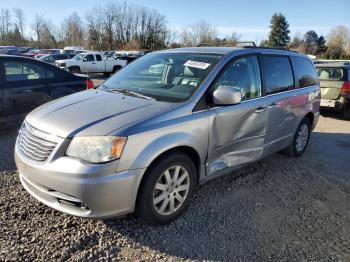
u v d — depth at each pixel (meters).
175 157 3.27
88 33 78.69
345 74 9.15
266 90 4.45
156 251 3.02
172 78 3.91
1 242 2.99
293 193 4.30
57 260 2.82
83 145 2.85
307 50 71.25
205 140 3.55
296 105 5.10
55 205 3.01
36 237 3.09
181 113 3.34
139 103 3.44
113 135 2.87
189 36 70.06
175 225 3.41
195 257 2.96
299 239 3.29
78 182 2.79
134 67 4.51
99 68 24.23
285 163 5.36
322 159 5.68
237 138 3.98
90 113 3.21
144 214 3.17
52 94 6.74
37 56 30.20
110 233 3.22
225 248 3.10
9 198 3.74
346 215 3.82
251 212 3.75
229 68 3.92
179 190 3.42
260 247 3.14
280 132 4.85
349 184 4.69
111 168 2.84
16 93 6.23
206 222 3.50
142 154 2.98
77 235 3.15
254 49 4.45
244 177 4.70
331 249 3.16
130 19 76.88
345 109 9.12
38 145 3.06
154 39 76.44
